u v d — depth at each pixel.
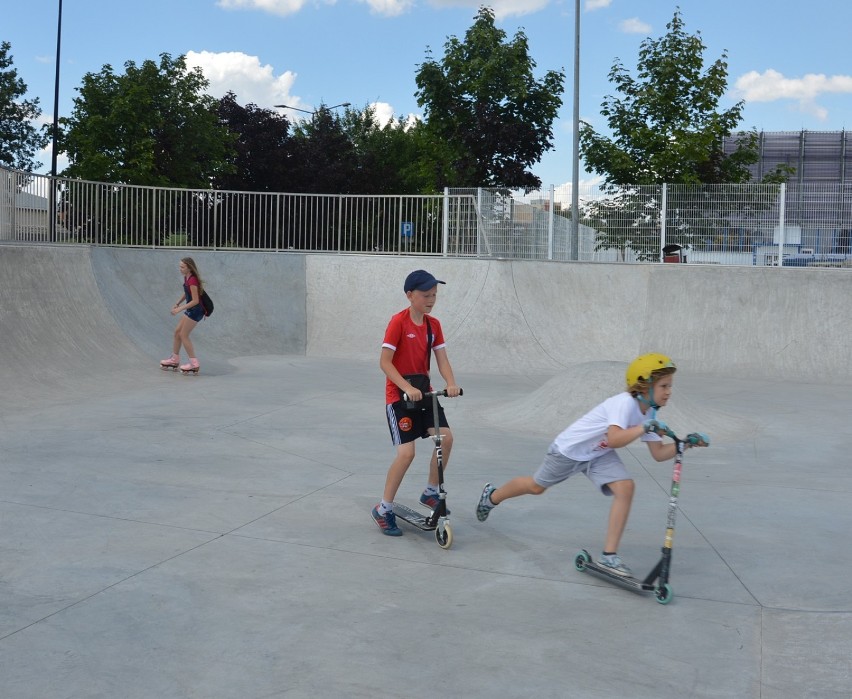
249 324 16.62
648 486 6.75
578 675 3.39
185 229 18.92
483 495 5.23
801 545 5.21
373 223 19.30
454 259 17.61
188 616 3.92
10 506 5.65
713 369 15.55
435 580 4.48
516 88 30.41
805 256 18.30
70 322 12.64
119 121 29.83
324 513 5.74
